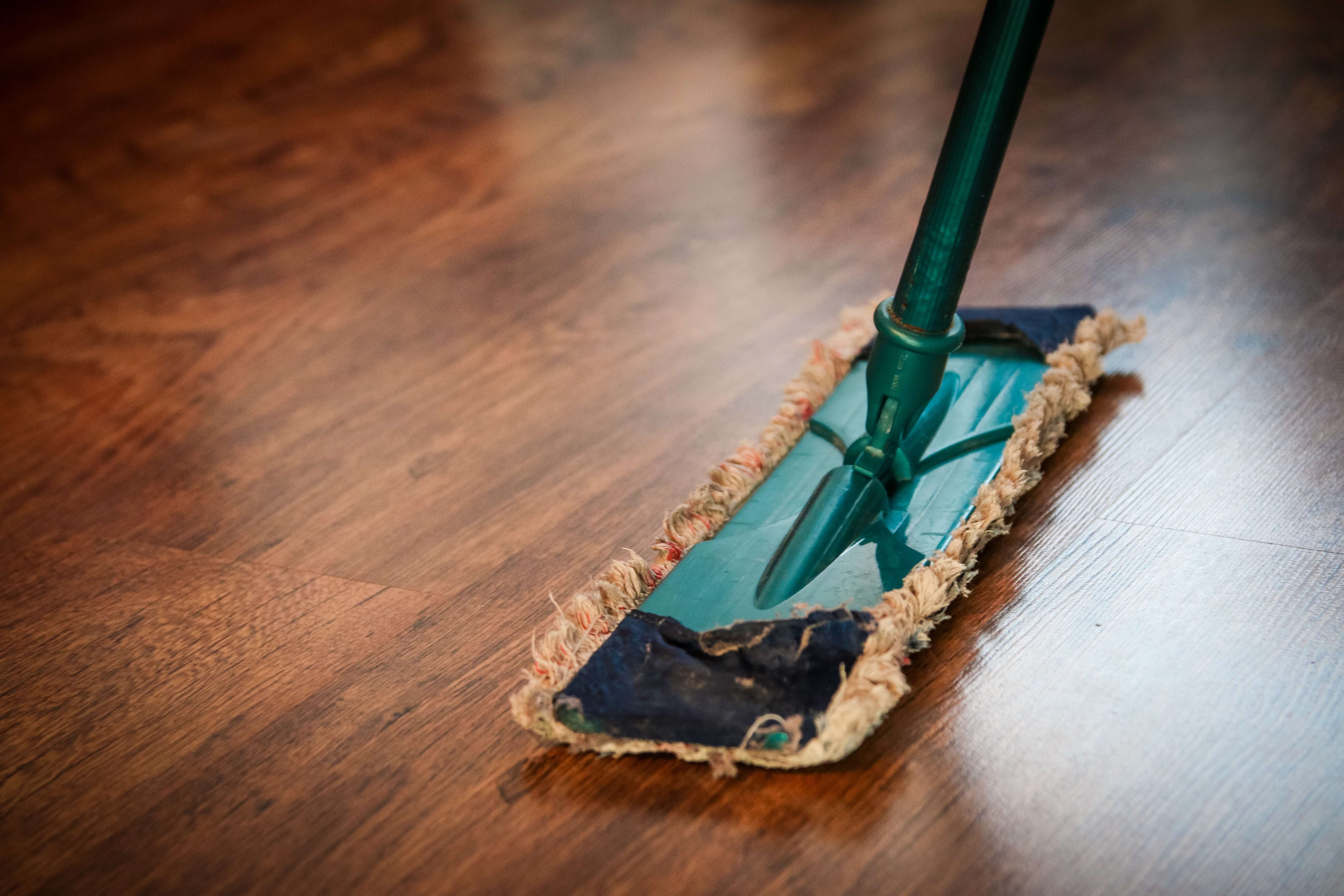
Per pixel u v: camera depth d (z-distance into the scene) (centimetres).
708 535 76
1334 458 78
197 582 80
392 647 75
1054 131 111
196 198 121
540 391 90
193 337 99
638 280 99
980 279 94
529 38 156
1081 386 82
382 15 172
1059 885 65
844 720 67
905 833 66
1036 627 72
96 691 75
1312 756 67
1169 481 78
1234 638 71
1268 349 85
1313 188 98
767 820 67
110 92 155
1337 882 64
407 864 67
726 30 150
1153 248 94
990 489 75
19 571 82
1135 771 67
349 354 95
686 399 88
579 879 66
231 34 172
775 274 97
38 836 70
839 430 80
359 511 83
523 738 71
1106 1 140
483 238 105
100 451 90
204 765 71
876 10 149
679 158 117
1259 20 129
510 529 81
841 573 72
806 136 118
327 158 127
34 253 114
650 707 68
